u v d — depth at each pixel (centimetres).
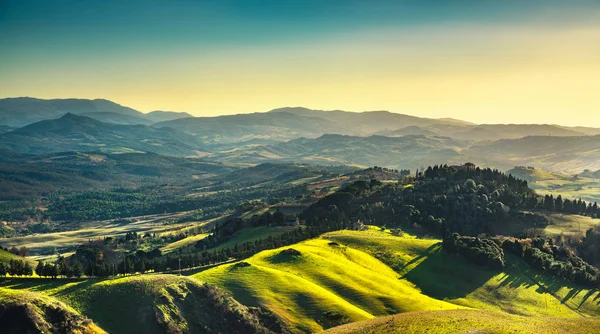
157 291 14625
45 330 12150
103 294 14475
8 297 12838
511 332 10738
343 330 12425
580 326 11712
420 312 13412
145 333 13288
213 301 14900
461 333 10706
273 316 14912
